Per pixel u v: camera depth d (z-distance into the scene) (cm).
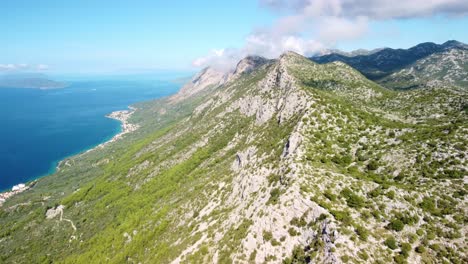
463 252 4819
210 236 7575
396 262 4769
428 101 11756
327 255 4881
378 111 11631
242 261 5797
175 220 10975
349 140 8512
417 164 6862
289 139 8469
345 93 14450
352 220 5312
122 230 13150
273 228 5819
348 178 6525
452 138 7288
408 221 5350
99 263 11500
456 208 5503
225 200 9300
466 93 11625
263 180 7838
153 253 9394
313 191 6025
